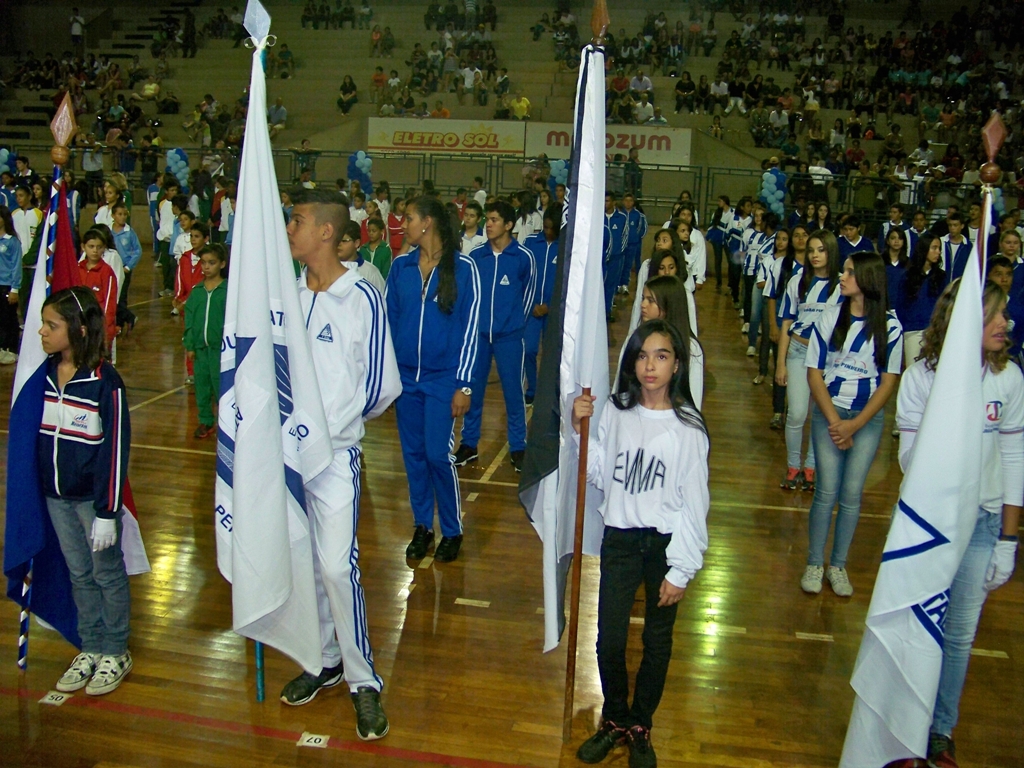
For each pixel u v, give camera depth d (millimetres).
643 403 3238
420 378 4852
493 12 25953
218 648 4070
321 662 3465
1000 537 3246
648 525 3178
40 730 3451
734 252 14703
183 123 22984
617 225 12641
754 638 4328
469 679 3883
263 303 3127
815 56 24766
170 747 3377
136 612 4367
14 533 3506
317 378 3365
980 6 25797
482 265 6355
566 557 3492
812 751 3480
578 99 3217
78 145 19938
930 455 2986
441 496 5016
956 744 3555
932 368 3301
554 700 3758
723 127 22953
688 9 26625
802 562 5234
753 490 6414
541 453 3311
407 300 4793
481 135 20719
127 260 10758
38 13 27531
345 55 26062
